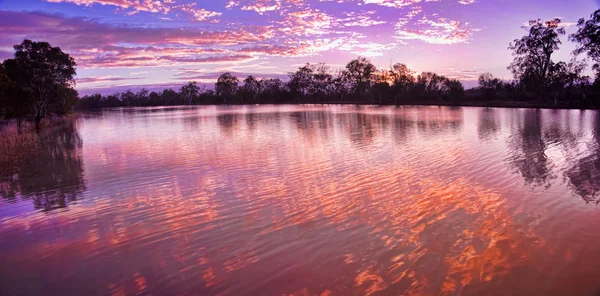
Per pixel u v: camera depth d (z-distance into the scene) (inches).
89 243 233.9
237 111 2400.3
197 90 6422.2
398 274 174.7
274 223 250.5
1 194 377.4
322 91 4581.7
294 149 587.5
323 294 160.7
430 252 196.1
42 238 247.4
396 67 3144.7
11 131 1079.0
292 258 196.7
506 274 171.0
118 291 173.3
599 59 1587.1
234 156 540.7
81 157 611.8
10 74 1537.9
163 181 396.2
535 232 217.2
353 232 227.8
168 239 232.5
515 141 596.1
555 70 1985.7
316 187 339.9
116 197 341.1
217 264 194.5
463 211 257.9
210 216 272.5
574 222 229.3
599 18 1529.3
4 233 262.2
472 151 508.4
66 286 181.0
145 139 855.1
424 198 292.2
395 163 438.9
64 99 1983.3
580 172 362.0
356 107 2488.9
